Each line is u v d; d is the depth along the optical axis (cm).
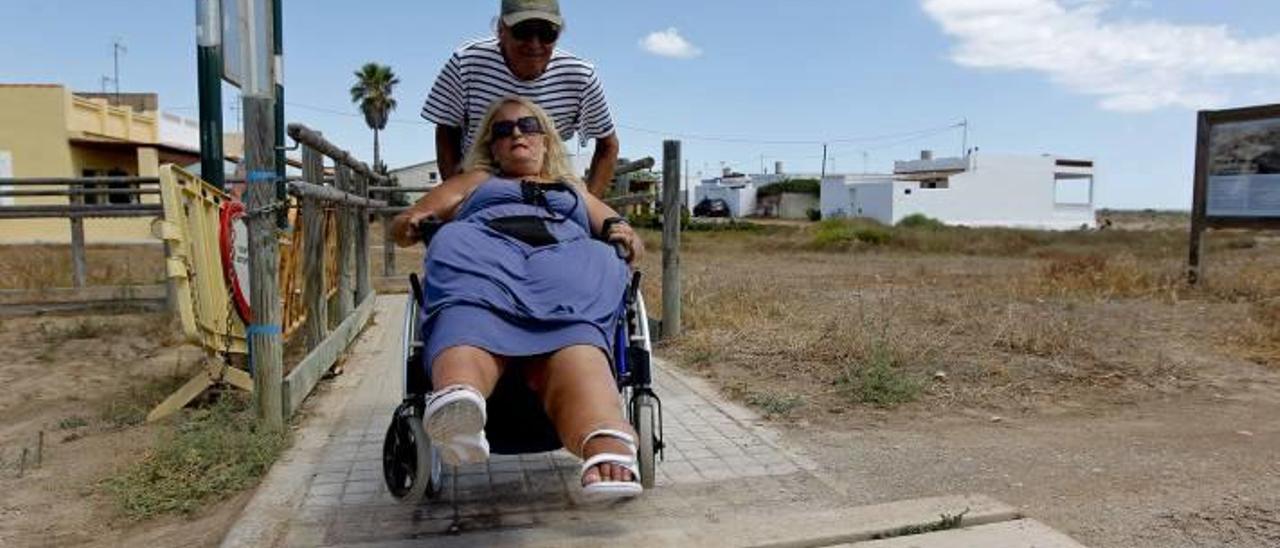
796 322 827
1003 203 6059
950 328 794
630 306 365
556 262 327
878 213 5844
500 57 443
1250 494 407
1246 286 1138
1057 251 2720
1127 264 1309
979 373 639
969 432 509
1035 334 741
